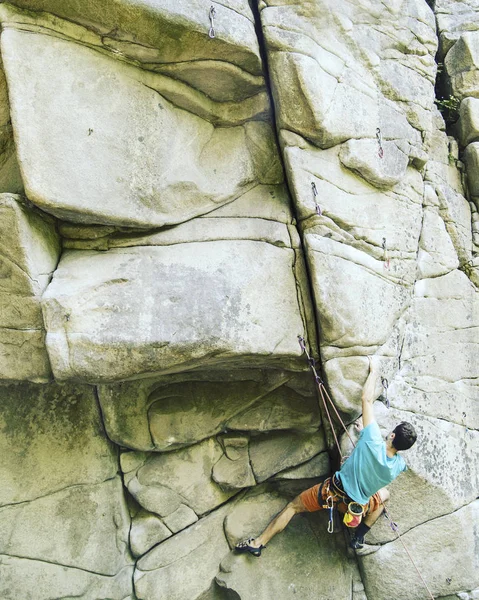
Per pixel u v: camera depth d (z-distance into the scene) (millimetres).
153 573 4184
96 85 3426
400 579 4371
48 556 3961
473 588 4488
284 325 3844
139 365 3449
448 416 4668
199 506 4312
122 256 3650
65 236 3660
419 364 4594
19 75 3201
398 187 4461
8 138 3619
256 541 4203
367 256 4207
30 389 4082
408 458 4324
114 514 4180
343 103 4070
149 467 4262
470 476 4688
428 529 4434
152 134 3627
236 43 3566
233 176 3953
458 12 5289
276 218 3984
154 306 3494
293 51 3809
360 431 4188
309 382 4215
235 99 3941
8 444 3973
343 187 4109
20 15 3230
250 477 4312
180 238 3773
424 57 4668
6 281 3363
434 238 4863
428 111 4641
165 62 3592
